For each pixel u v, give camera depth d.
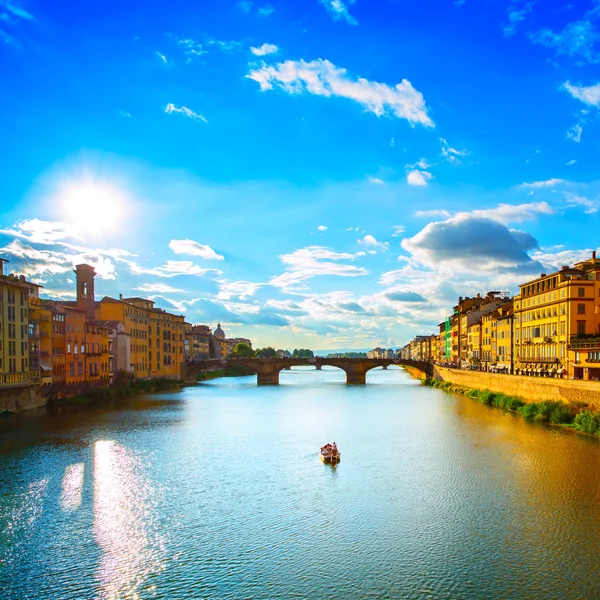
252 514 39.00
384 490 44.22
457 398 115.31
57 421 79.88
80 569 30.84
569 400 72.75
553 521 36.78
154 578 29.80
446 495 42.59
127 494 43.59
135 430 72.88
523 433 65.88
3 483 46.47
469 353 159.88
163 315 165.62
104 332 124.31
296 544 33.84
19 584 29.30
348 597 27.75
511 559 31.45
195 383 177.38
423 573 30.02
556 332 92.19
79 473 49.69
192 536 35.16
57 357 102.50
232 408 100.50
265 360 178.62
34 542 34.31
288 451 59.59
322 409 98.44
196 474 49.62
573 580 29.09
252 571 30.44
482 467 50.50
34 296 96.06
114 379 130.50
